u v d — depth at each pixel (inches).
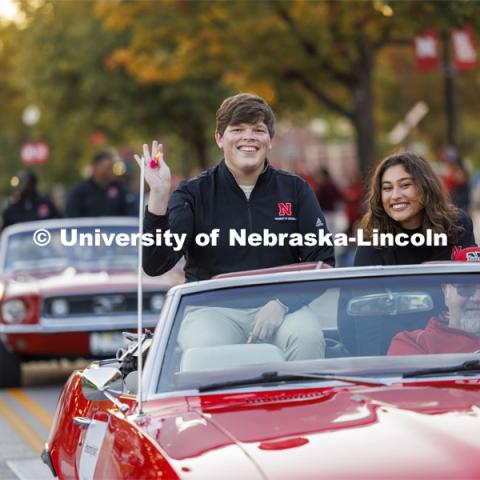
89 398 281.7
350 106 1681.8
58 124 2268.7
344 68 1338.6
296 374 261.6
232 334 274.1
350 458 215.0
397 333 275.7
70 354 663.8
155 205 305.4
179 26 1341.0
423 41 1183.6
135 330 661.9
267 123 339.0
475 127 3029.0
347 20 1238.9
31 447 513.0
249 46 1305.4
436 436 222.2
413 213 350.9
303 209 347.3
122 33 2079.2
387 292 280.8
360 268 284.8
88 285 662.5
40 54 2174.0
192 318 274.5
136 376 279.4
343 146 3196.4
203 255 346.3
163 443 233.3
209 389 259.6
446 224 350.9
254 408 244.5
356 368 265.9
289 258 347.6
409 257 355.6
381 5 1202.0
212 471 216.2
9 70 2997.0
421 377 264.1
